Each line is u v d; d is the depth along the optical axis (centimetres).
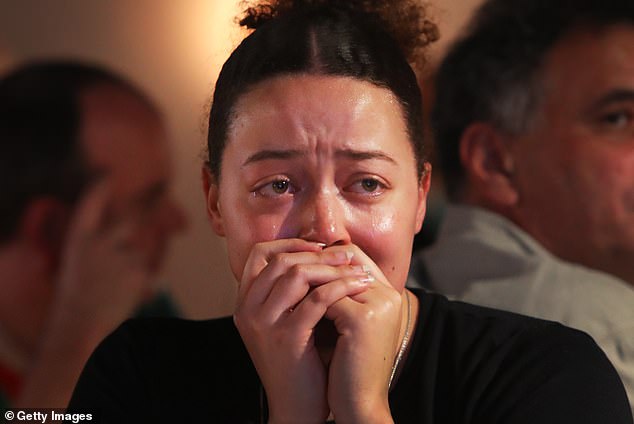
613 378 348
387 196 323
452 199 610
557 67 606
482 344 348
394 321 313
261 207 323
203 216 632
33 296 617
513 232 603
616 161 598
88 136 625
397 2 381
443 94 608
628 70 600
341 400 307
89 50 642
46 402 616
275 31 329
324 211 316
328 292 310
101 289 622
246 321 318
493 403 331
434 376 342
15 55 633
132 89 633
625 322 579
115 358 387
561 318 579
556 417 326
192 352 380
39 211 620
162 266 629
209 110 378
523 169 607
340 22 332
